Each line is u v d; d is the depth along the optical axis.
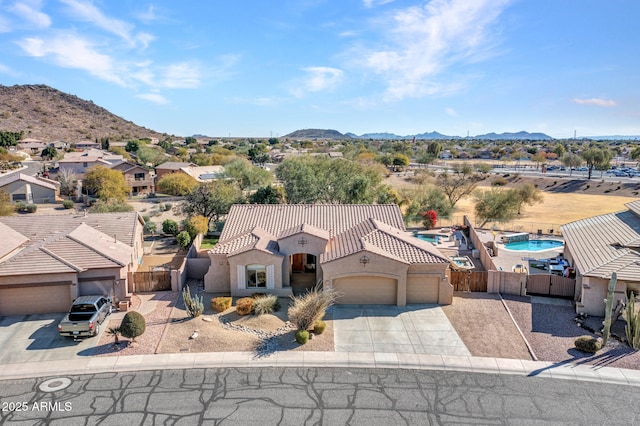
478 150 197.88
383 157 127.31
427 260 27.72
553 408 17.36
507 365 20.56
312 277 32.66
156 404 17.45
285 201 57.00
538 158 139.38
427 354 21.64
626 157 174.38
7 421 16.33
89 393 18.19
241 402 17.62
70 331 22.19
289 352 21.70
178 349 21.80
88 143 171.00
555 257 39.41
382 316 26.20
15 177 72.44
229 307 27.03
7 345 22.12
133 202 79.00
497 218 55.78
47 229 34.03
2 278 25.30
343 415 16.86
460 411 17.16
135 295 29.33
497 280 29.59
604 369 20.12
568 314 26.25
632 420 16.62
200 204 51.72
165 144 181.38
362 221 35.16
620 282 24.64
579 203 78.31
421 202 61.12
